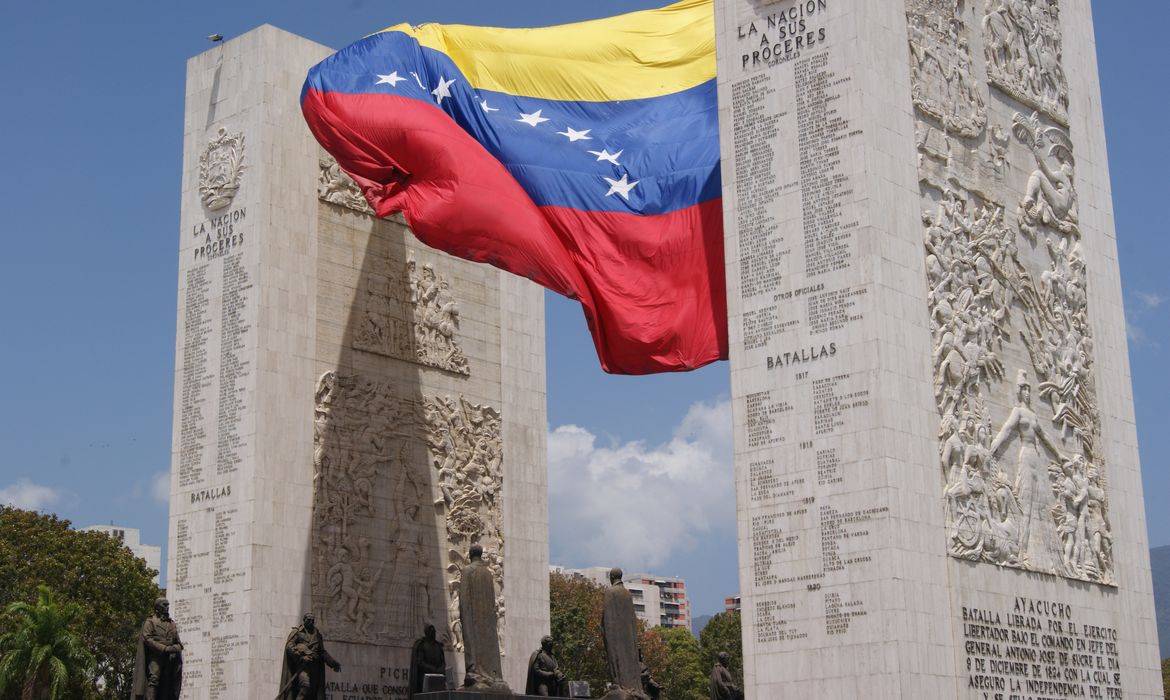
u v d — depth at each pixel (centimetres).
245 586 4759
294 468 4969
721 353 4566
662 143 4938
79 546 7962
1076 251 4919
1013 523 4241
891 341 3916
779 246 4128
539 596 5794
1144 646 4734
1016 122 4756
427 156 4728
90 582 7894
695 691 13388
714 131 4862
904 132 4166
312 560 4956
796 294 4062
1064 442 4634
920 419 3956
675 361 4662
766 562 3984
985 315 4356
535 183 4919
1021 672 4097
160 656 4147
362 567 5112
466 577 4231
